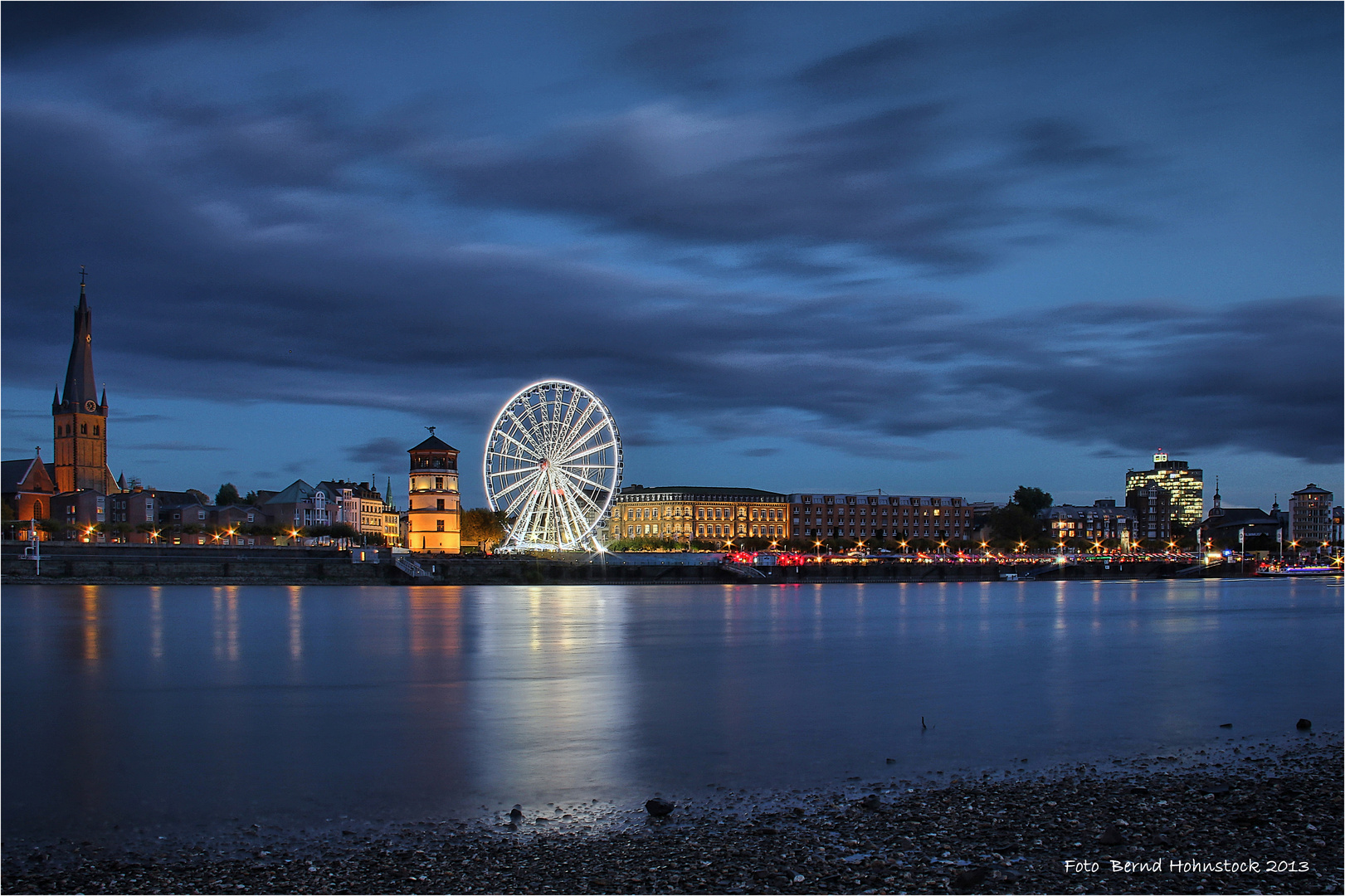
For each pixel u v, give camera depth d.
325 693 65.56
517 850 31.88
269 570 195.00
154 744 49.38
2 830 35.06
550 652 88.31
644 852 31.22
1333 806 35.06
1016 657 87.19
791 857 30.28
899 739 50.06
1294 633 112.38
